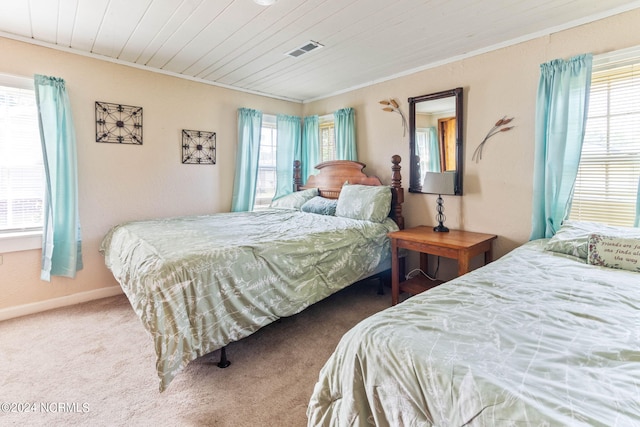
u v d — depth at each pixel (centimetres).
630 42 212
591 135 233
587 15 226
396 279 289
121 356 211
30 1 212
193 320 177
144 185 338
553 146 238
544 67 241
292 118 455
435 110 317
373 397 96
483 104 285
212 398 172
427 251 266
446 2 210
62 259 287
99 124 307
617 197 225
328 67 332
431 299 131
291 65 325
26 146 278
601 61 223
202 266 185
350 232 282
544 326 108
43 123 271
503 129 274
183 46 281
